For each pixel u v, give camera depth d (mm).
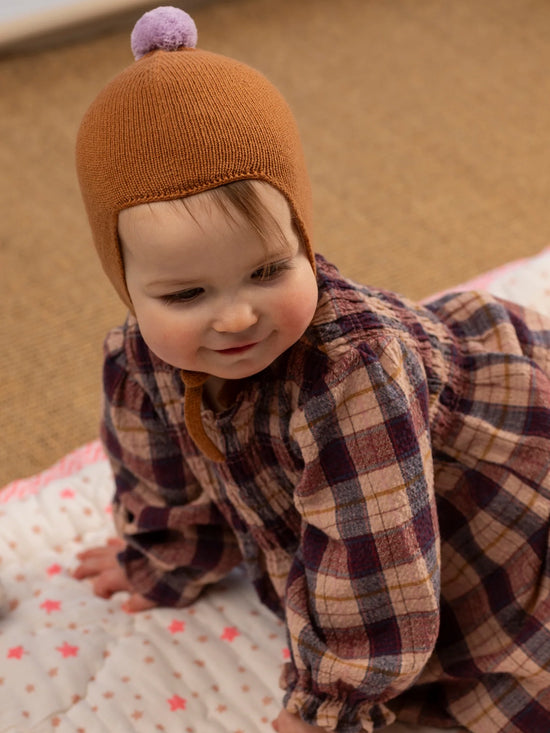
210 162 663
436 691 992
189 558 1064
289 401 826
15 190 2104
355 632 864
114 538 1200
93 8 2521
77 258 1922
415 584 822
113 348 948
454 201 2045
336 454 803
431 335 886
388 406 780
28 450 1536
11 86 2430
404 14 2699
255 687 988
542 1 2721
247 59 2514
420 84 2410
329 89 2402
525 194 2051
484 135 2230
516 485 878
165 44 729
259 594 1032
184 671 1004
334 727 877
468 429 870
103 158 690
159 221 665
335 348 788
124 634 1058
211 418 852
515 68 2451
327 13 2717
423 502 810
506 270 1538
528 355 935
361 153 2195
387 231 1975
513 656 896
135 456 999
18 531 1196
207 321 708
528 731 908
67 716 950
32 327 1772
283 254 697
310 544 868
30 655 1006
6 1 2482
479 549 914
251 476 896
